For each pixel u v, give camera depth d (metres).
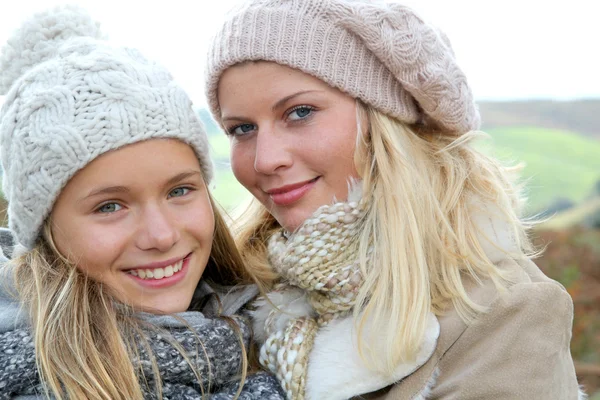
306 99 1.69
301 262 1.67
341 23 1.68
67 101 1.54
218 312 1.82
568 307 1.64
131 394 1.52
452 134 1.90
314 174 1.73
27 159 1.56
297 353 1.65
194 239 1.67
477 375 1.56
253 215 2.16
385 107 1.75
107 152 1.53
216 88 1.82
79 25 1.76
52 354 1.53
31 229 1.63
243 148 1.80
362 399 1.66
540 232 6.50
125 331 1.59
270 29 1.67
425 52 1.76
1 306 1.68
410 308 1.62
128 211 1.58
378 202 1.73
